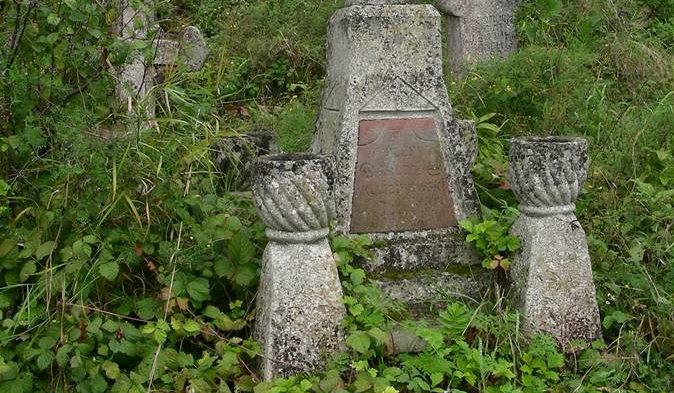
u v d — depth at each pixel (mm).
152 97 4449
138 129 3605
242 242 3568
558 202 3561
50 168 3633
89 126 3621
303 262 3307
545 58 6375
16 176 3646
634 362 3484
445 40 8039
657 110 5766
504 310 3623
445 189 3900
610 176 4980
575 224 3584
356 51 3760
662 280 4027
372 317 3391
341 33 3869
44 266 3508
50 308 3346
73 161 3506
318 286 3305
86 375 3166
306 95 6895
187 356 3271
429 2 7773
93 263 3455
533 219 3598
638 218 4508
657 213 4477
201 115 4633
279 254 3316
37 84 3598
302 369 3260
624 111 6043
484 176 4738
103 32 3703
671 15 8359
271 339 3246
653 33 7957
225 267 3557
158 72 5980
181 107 4633
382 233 3820
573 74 6289
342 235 3762
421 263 3826
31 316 3287
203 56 6523
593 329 3570
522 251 3605
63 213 3508
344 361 3281
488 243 3734
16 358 3260
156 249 3629
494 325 3490
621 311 3756
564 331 3523
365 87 3768
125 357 3299
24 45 3604
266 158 3395
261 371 3289
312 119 5910
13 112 3621
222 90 6766
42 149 3785
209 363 3248
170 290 3396
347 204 3764
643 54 6996
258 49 7633
